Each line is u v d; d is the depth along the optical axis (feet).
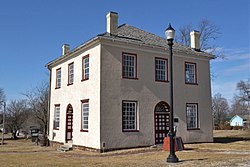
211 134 80.89
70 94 78.89
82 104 71.51
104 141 62.39
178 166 38.81
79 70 74.49
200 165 38.91
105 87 64.03
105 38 64.39
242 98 236.63
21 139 176.55
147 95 70.28
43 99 153.28
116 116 64.75
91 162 47.34
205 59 83.20
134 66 69.36
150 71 71.67
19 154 67.26
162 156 51.03
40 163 48.44
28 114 190.49
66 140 79.61
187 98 77.46
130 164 42.65
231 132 162.81
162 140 71.72
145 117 69.21
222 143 77.36
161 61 74.23
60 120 84.48
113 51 66.39
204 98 81.20
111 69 65.46
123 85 66.74
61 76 86.38
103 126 62.64
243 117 278.67
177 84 76.07
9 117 187.83
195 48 85.15
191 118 78.13
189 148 64.08
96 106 64.28
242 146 68.23
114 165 42.42
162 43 77.46
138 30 82.94
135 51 69.92
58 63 89.20
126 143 65.31
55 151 73.77
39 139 120.47
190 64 80.07
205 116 80.59
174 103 74.69
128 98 67.10
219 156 48.91
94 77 66.13
